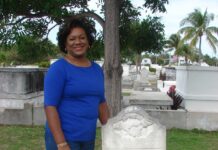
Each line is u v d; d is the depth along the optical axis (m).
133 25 11.59
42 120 10.64
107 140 4.70
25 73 12.69
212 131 10.04
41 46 11.17
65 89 3.65
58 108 3.68
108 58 10.16
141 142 4.71
